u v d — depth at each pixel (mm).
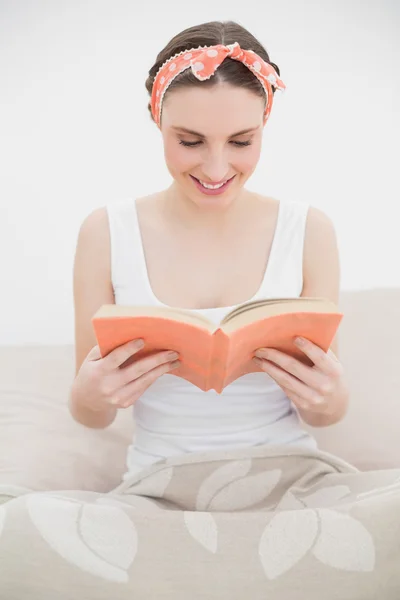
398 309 2191
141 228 1487
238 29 1356
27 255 2654
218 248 1476
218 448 1386
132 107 2986
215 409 1395
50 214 2742
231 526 1153
